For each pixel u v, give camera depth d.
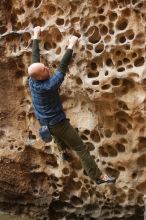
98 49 5.94
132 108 5.84
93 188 6.32
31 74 5.22
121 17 5.76
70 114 6.23
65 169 6.40
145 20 5.65
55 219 6.74
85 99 6.10
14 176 6.77
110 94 5.90
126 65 5.82
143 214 6.23
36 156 6.61
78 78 6.03
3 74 6.61
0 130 6.74
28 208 6.90
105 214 6.41
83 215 6.53
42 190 6.69
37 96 5.30
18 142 6.65
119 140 6.05
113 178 5.68
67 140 5.51
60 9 6.04
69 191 6.52
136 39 5.71
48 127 5.40
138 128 5.92
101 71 5.91
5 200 7.02
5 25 6.48
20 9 6.32
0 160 6.75
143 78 5.68
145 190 6.10
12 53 6.45
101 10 5.88
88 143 6.20
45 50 6.20
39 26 6.06
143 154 5.99
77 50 5.97
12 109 6.66
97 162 6.17
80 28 5.95
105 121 6.07
